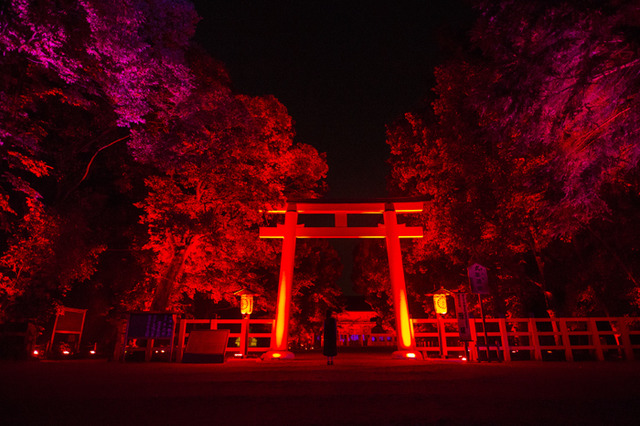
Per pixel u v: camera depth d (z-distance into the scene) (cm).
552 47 601
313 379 734
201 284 1828
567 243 1602
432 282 2183
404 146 2145
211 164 1543
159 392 573
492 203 1491
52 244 1419
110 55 997
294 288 2670
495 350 1478
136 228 1855
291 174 2000
